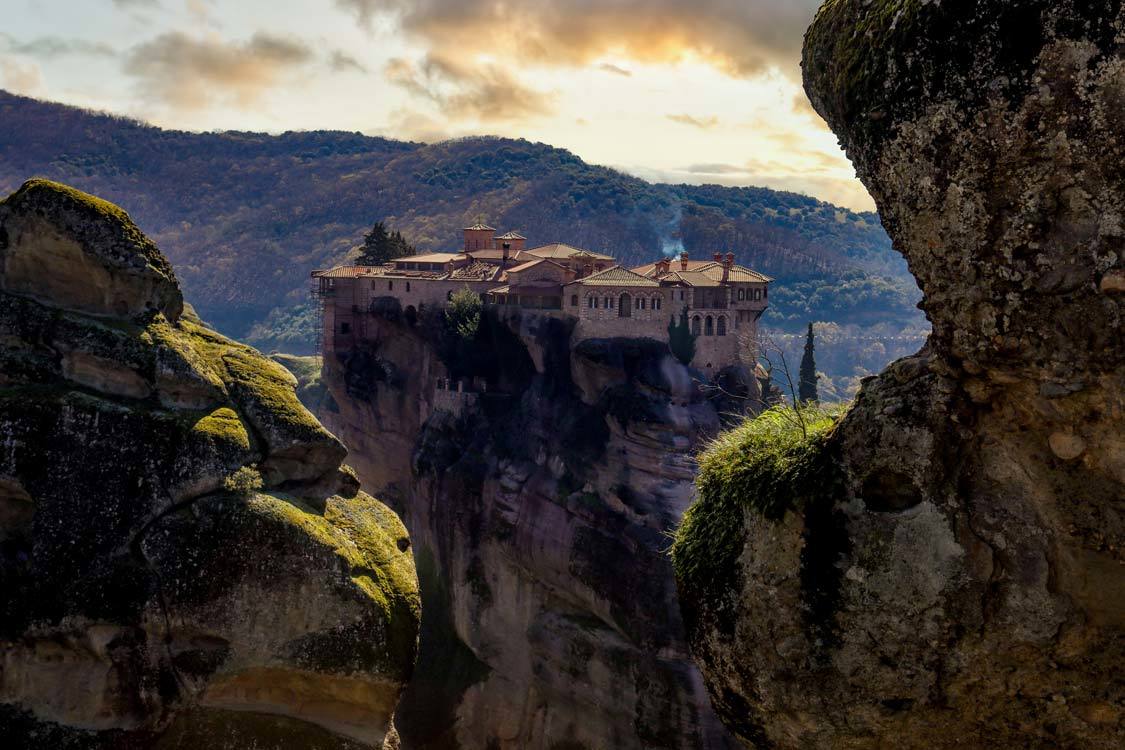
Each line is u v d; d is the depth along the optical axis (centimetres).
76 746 2217
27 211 2520
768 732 1122
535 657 6525
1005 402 927
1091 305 815
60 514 2328
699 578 1180
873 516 1020
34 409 2353
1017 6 809
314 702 2438
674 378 6794
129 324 2594
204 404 2594
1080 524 900
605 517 6362
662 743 5634
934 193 897
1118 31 768
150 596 2316
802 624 1060
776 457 1118
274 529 2409
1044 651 943
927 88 881
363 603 2455
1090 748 949
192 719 2327
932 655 995
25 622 2267
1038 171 824
